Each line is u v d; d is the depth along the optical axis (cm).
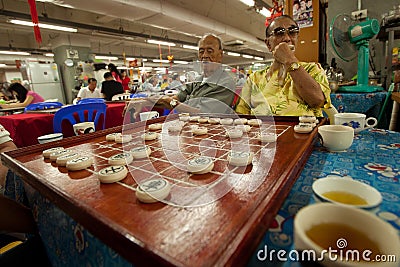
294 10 254
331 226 30
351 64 254
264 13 598
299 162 52
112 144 79
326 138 65
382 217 34
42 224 60
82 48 834
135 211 35
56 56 856
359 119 82
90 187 44
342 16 183
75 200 38
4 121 170
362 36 181
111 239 31
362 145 70
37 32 221
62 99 842
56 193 43
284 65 123
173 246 26
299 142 65
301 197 41
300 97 127
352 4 244
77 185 46
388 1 227
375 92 181
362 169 52
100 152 69
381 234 26
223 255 24
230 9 723
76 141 85
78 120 179
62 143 81
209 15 697
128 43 1026
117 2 431
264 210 32
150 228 30
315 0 239
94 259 39
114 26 773
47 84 793
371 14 236
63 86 862
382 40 226
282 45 116
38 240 73
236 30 789
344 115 86
